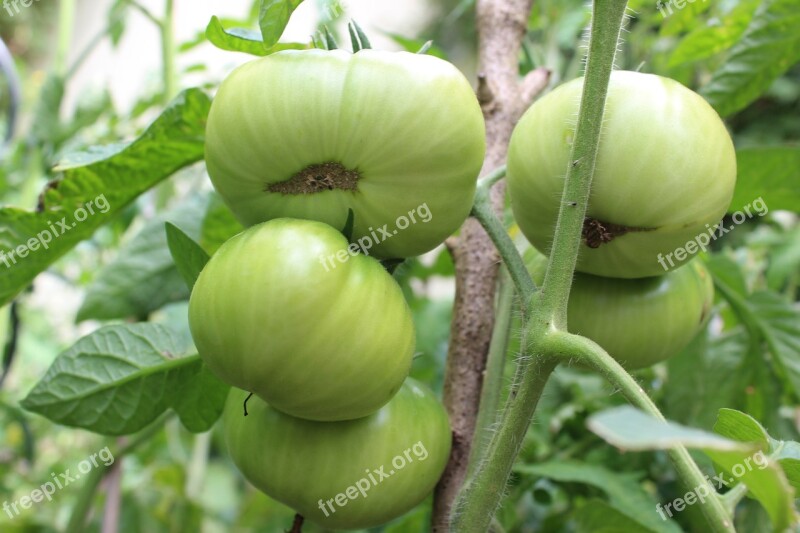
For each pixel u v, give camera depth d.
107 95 0.71
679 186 0.34
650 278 0.39
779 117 1.00
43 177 0.76
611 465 0.56
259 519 0.80
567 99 0.36
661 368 0.63
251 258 0.33
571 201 0.33
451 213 0.35
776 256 0.66
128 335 0.42
